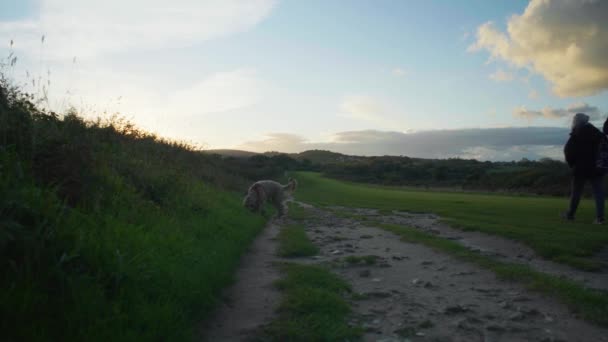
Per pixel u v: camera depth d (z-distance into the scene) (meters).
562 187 32.50
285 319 3.72
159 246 4.57
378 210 16.80
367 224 11.73
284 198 13.83
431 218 13.26
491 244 7.82
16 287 2.61
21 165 4.06
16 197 3.33
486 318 3.87
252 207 12.46
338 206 20.12
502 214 13.02
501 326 3.61
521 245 7.40
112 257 3.51
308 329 3.46
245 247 7.46
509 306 4.20
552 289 4.55
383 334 3.48
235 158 40.19
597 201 9.74
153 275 3.66
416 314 4.00
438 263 6.31
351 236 9.38
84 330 2.57
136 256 3.62
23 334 2.33
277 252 7.24
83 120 7.34
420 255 6.98
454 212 14.28
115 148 8.20
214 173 16.36
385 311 4.09
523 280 5.04
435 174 69.25
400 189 48.53
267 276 5.47
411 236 8.80
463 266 6.06
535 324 3.70
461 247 7.21
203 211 8.29
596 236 7.59
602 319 3.70
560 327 3.63
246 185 22.92
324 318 3.72
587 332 3.51
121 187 6.13
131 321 2.92
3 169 3.75
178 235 5.47
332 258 6.79
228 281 4.93
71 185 4.76
